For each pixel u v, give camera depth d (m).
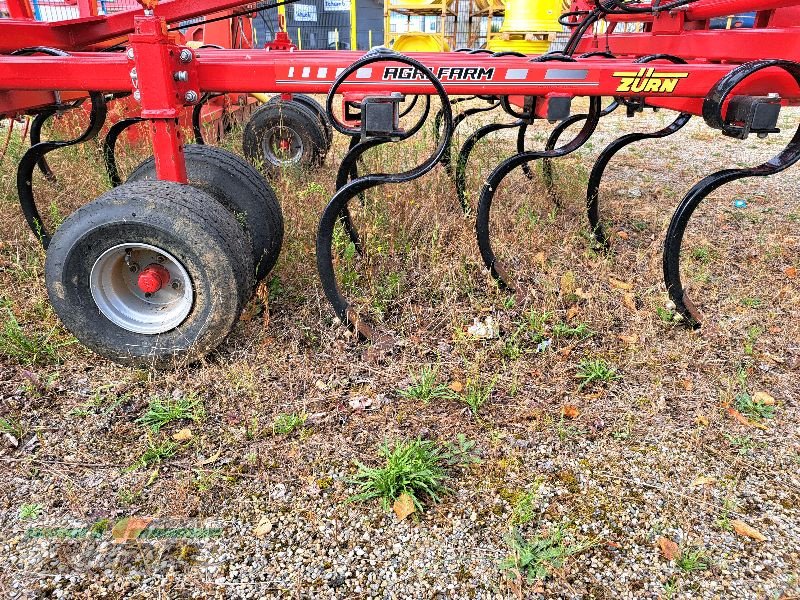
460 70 3.16
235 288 2.83
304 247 3.97
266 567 2.02
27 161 3.76
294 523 2.19
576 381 3.02
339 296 3.29
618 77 3.19
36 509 2.21
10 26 3.76
